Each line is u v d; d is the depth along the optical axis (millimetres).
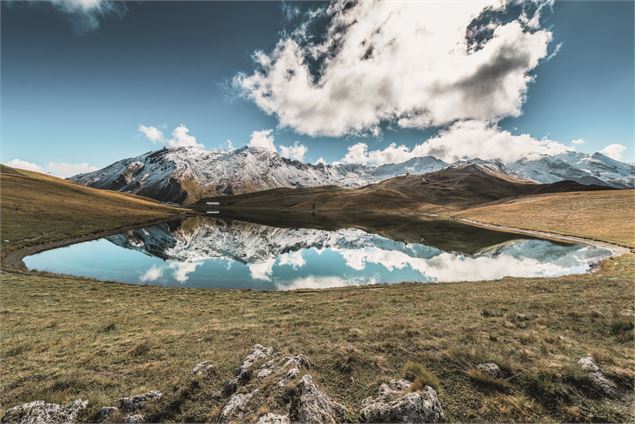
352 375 13117
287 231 129750
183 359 16594
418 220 170750
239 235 116000
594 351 14344
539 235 96875
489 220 139625
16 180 133500
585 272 50562
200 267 62062
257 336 19906
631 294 25344
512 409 11039
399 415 10312
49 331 22922
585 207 125562
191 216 175750
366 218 191750
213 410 11477
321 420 10172
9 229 72125
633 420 10328
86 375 14914
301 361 13852
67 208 107812
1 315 26406
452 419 10750
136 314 28172
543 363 13453
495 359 13586
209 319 26672
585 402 11148
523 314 21422
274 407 10852
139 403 12188
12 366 16703
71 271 52094
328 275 56719
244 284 50031
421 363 13883
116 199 164750
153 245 82375
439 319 21422
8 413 11695
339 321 23438
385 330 18766
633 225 88000
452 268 60062
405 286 40875
